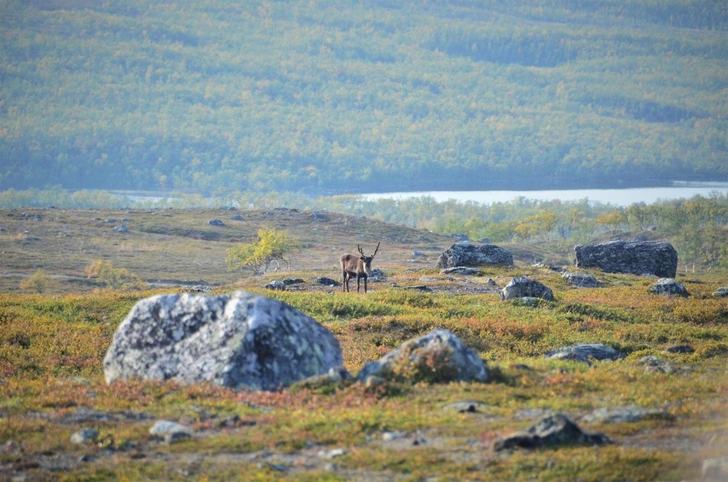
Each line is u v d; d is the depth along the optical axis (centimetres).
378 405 7131
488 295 18638
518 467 5509
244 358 7881
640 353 11706
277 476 5503
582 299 18288
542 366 9319
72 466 5891
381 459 5744
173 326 8331
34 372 10544
